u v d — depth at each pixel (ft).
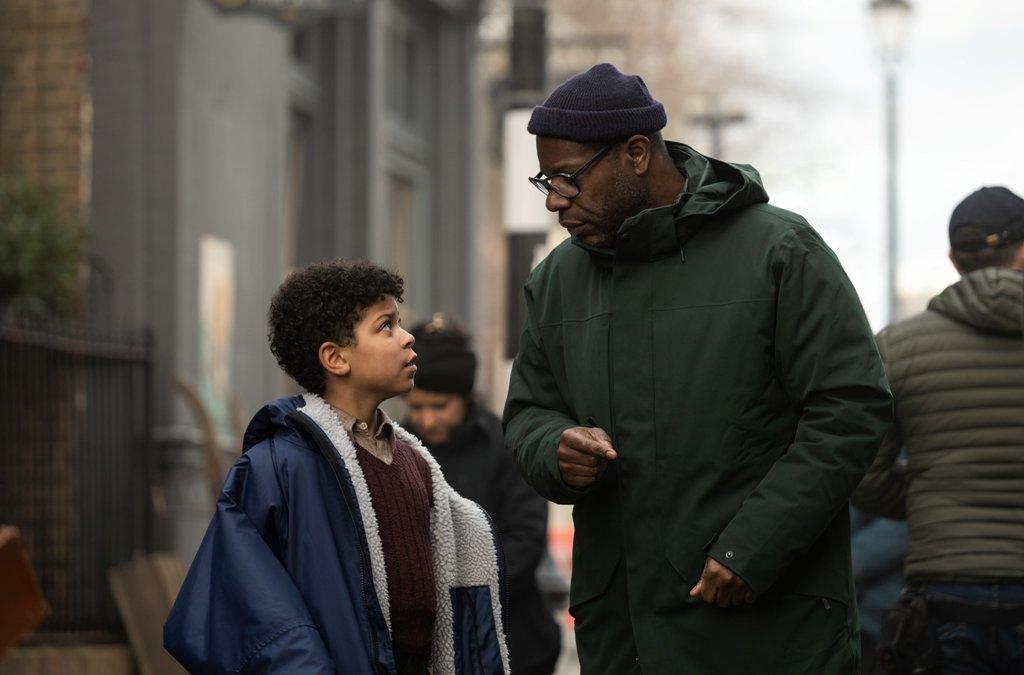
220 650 16.98
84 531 50.72
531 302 21.01
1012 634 22.98
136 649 47.32
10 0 59.00
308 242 79.41
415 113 92.02
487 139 133.59
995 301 23.17
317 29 80.07
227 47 63.26
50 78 58.75
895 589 29.71
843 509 18.99
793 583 18.76
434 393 28.43
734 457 18.74
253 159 65.51
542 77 50.06
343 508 17.63
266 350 66.44
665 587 18.94
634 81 19.29
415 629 18.08
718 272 18.95
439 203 92.63
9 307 50.75
